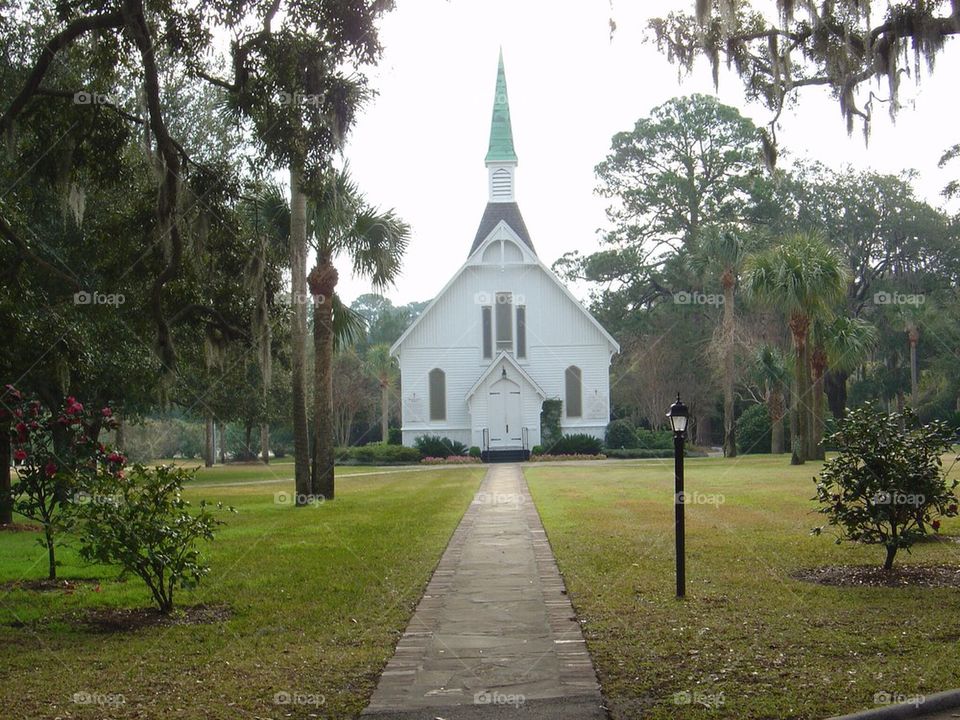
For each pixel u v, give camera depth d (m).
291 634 9.34
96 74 16.12
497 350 48.94
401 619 9.91
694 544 14.77
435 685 7.55
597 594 10.96
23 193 19.42
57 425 12.80
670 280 60.41
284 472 46.31
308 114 14.66
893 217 62.28
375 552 14.65
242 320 23.59
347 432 74.19
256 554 14.62
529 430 48.19
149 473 10.42
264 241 22.34
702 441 63.34
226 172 18.73
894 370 63.44
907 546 11.81
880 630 8.87
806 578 11.76
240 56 14.77
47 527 11.84
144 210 17.25
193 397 40.12
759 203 60.12
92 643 9.11
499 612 10.16
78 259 21.45
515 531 16.98
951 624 9.03
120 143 16.22
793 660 7.90
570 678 7.65
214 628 9.66
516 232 50.56
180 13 14.70
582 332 49.31
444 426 49.09
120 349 22.77
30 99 15.49
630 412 63.50
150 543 10.22
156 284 16.55
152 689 7.54
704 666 7.82
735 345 53.97
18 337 16.66
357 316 27.52
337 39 14.45
